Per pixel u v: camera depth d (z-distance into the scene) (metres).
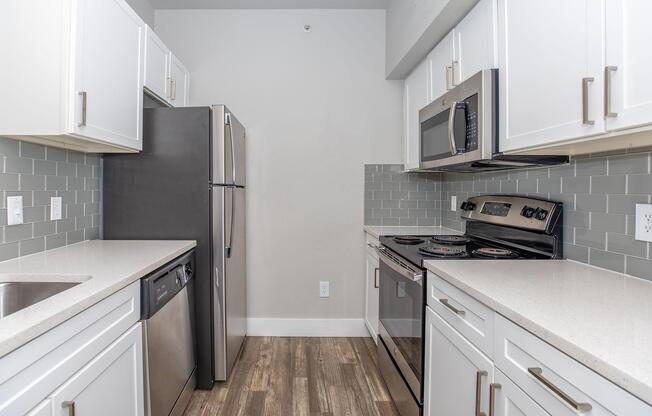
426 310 1.54
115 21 1.70
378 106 3.00
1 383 0.75
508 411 0.95
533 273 1.30
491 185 2.19
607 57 0.96
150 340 1.49
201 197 2.12
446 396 1.34
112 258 1.60
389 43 2.83
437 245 2.00
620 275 1.27
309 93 2.98
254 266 3.00
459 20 1.88
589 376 0.68
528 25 1.31
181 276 1.84
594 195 1.39
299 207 3.00
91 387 1.09
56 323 0.91
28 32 1.38
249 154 2.98
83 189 2.00
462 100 1.72
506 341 0.96
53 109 1.38
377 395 2.13
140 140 1.99
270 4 2.89
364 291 3.02
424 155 2.25
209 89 2.96
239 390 2.18
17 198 1.55
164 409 1.64
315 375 2.36
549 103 1.20
